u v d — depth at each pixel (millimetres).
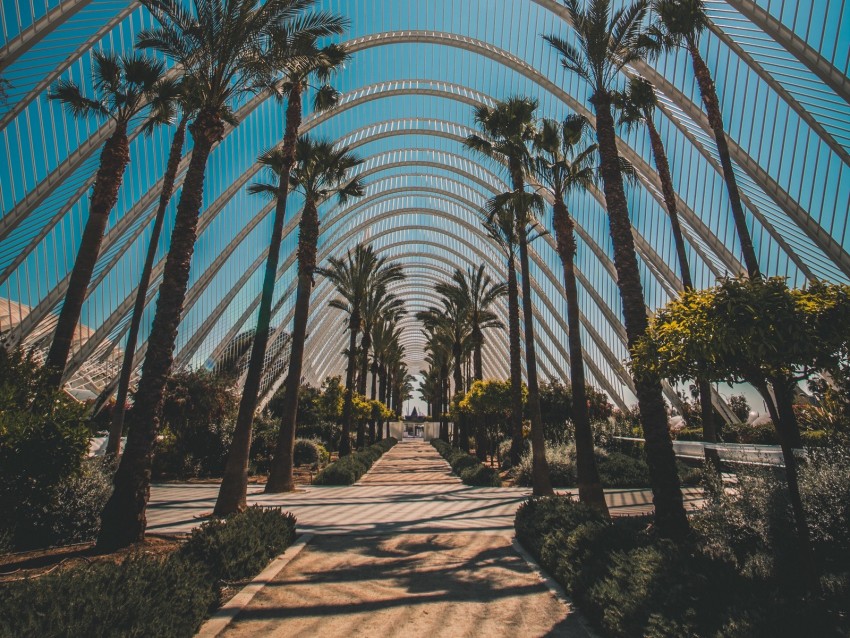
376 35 29797
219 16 9688
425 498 13844
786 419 4586
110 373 25891
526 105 15227
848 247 16438
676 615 3490
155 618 3564
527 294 14797
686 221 24500
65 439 6496
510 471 19766
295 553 7242
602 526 5684
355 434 46094
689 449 20172
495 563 6770
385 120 38719
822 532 5395
